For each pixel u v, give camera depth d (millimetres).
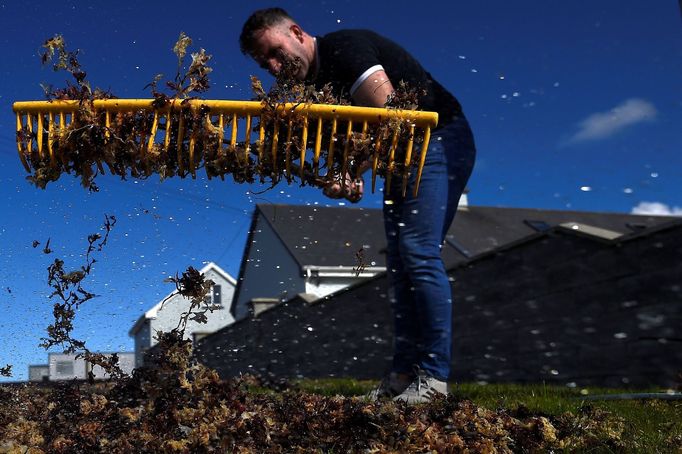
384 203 3305
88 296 2441
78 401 2350
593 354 6504
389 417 2143
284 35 3129
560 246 6977
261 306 13531
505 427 2160
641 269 6016
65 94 2578
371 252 19000
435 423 2164
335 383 5891
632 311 6090
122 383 2303
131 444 1968
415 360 3236
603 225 20250
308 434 2137
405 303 3285
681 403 3008
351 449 2061
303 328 11680
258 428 2047
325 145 2627
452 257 17062
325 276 18156
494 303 7875
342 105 2576
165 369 2176
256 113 2541
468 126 3328
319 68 3201
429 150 3172
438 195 3152
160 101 2521
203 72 2529
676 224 5637
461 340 8391
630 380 6062
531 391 4156
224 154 2551
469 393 4016
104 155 2568
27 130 2627
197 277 2242
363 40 3135
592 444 2105
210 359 15539
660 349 5777
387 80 3080
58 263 2416
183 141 2582
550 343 7020
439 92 3316
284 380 5215
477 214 19641
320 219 20562
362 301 10164
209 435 1944
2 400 2910
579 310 6691
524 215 20047
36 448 2039
